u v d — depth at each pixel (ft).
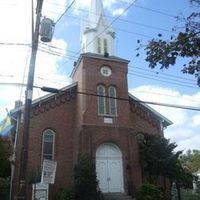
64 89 101.76
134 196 89.92
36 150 93.86
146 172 98.02
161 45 38.75
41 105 98.32
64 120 99.86
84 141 91.50
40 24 55.21
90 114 95.04
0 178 92.12
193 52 37.99
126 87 102.22
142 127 105.40
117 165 94.32
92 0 115.03
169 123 109.70
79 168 84.12
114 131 95.76
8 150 87.71
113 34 111.86
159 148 94.79
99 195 83.92
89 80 98.94
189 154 189.67
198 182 112.57
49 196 90.89
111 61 103.45
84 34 111.14
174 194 107.34
